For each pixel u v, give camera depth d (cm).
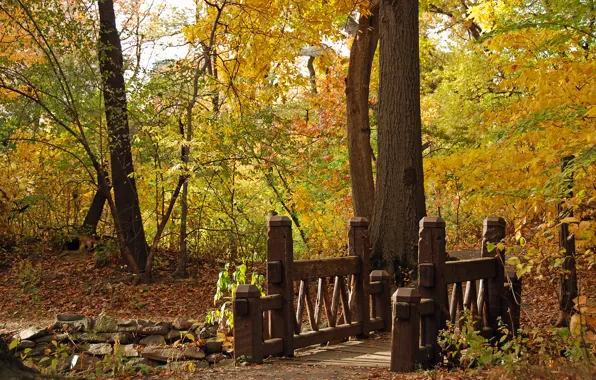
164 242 2136
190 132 1736
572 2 930
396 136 1349
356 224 953
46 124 1873
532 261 698
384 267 1334
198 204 2055
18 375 486
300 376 641
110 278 1755
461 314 751
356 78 1742
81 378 533
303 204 2045
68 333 1075
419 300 669
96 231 2080
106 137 1805
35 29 1742
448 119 2473
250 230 1942
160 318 1402
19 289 1664
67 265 1862
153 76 1742
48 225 2048
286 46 1827
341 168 2338
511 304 831
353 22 1998
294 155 1969
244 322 750
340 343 911
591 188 752
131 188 1842
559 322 903
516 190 831
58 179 2067
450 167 943
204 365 984
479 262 790
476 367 684
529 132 859
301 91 2669
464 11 2922
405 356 661
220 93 2070
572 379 545
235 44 1905
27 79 1681
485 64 2373
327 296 897
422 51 3109
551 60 919
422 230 720
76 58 1761
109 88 1789
